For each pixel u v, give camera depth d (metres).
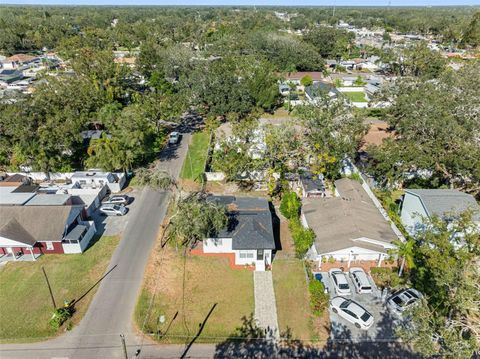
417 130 41.47
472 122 40.47
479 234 25.05
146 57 90.94
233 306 28.22
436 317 22.05
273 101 71.56
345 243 31.58
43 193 41.44
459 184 40.56
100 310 27.78
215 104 64.94
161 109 58.78
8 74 101.81
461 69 53.72
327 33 129.00
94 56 69.19
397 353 24.17
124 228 37.81
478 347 19.08
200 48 129.12
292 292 29.56
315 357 24.02
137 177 45.88
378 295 29.08
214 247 33.62
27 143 44.50
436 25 165.12
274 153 43.34
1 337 25.56
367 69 119.12
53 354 24.34
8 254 33.97
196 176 48.06
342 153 42.94
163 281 30.62
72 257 33.56
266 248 31.41
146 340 25.38
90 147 46.81
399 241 30.77
